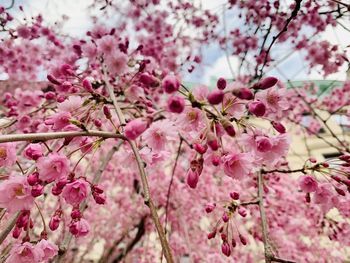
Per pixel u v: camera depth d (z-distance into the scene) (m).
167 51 6.04
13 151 1.81
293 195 5.88
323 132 11.02
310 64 5.75
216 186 6.86
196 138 1.71
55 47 5.84
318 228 5.70
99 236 7.64
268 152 1.90
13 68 5.85
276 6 5.12
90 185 1.76
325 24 5.12
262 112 1.61
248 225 6.46
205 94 1.66
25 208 1.67
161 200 7.14
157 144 1.92
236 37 6.09
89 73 3.98
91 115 2.17
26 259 1.76
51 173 1.68
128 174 7.84
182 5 6.45
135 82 3.10
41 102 4.65
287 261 2.06
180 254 6.58
